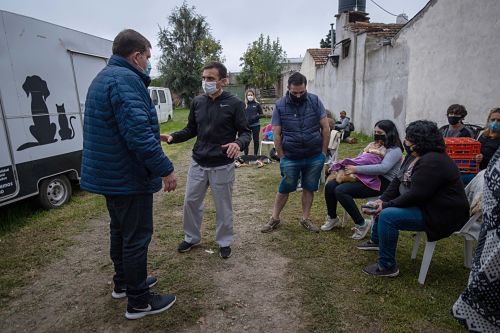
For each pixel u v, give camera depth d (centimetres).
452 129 455
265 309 262
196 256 345
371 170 354
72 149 532
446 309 256
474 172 397
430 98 732
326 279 300
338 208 479
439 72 699
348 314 254
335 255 343
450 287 284
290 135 370
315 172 387
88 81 572
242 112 320
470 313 158
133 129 207
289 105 372
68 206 512
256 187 596
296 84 357
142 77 231
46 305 271
